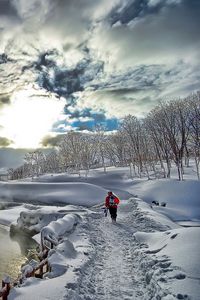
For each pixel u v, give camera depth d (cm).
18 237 2491
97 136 8844
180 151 4872
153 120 5819
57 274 796
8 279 688
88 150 8638
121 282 789
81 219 1750
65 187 5528
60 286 680
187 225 2348
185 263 714
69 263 868
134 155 6731
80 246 1144
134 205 2509
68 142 9119
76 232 1455
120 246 1221
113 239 1354
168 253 840
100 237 1380
